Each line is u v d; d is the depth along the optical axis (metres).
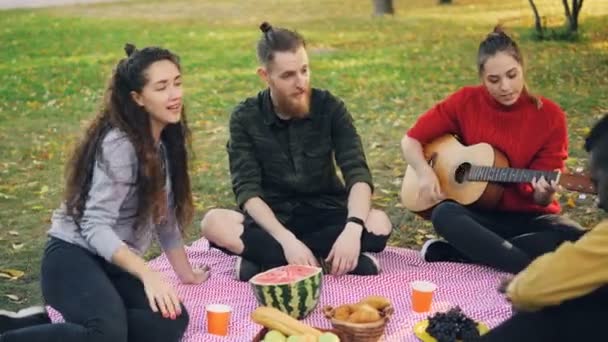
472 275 5.16
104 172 4.34
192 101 11.41
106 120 4.41
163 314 4.21
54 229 4.47
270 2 22.55
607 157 3.21
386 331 4.44
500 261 5.02
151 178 4.42
